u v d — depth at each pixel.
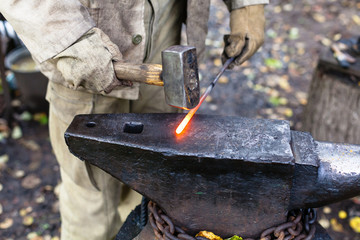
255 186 1.36
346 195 1.40
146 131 1.45
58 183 3.02
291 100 3.79
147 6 1.72
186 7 1.99
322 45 4.48
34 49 1.48
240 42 1.92
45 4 1.43
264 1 1.97
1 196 2.91
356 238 2.63
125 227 1.82
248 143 1.39
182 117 1.54
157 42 1.91
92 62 1.43
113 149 1.40
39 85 3.40
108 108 1.82
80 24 1.43
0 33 3.59
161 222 1.52
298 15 4.97
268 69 4.15
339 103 2.80
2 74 3.32
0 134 3.41
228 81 3.98
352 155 1.44
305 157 1.37
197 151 1.34
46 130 3.49
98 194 1.97
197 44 1.99
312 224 1.50
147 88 2.00
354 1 5.18
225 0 2.01
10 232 2.68
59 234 2.67
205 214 1.48
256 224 1.47
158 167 1.39
